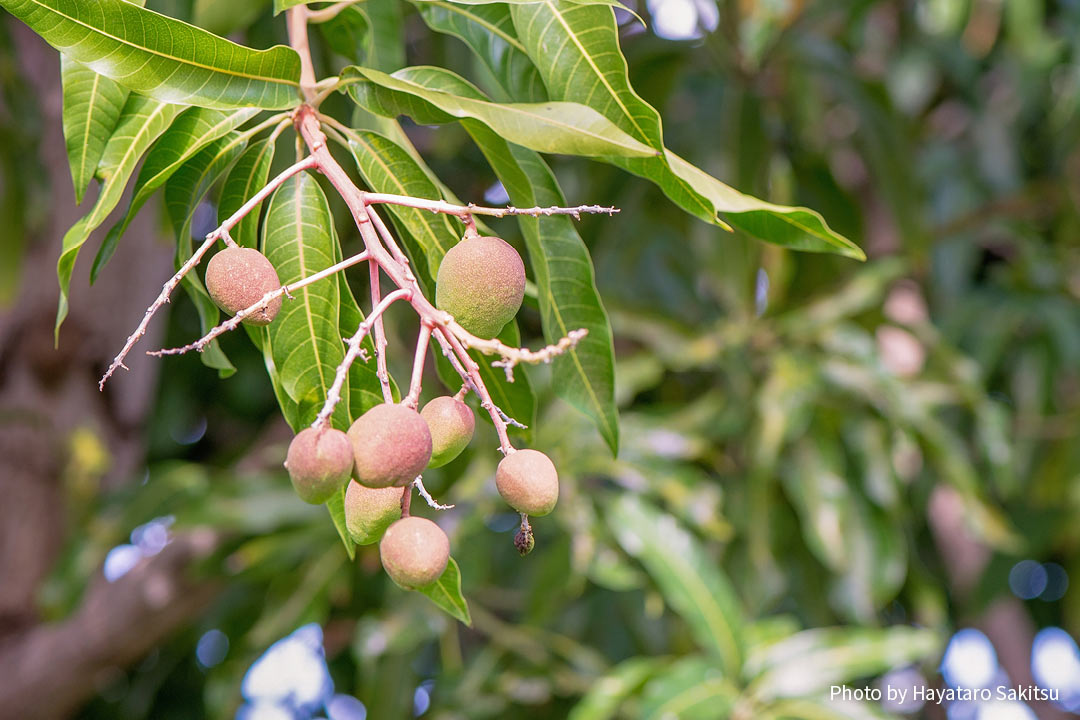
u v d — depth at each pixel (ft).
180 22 4.37
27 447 9.85
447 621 9.47
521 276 4.30
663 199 9.80
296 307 4.61
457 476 8.54
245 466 10.91
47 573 9.84
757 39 7.90
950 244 12.35
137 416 10.75
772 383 9.00
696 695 7.13
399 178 4.65
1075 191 12.32
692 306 11.38
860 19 11.21
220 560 9.38
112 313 10.27
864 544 9.02
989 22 11.73
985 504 8.93
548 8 4.73
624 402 9.32
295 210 4.62
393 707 9.63
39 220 8.56
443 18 5.03
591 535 8.48
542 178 4.99
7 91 8.07
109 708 13.23
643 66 9.27
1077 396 12.48
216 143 4.64
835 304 9.65
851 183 13.19
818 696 7.45
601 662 9.75
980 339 11.30
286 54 4.46
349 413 4.65
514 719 10.38
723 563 9.42
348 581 9.17
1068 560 11.93
